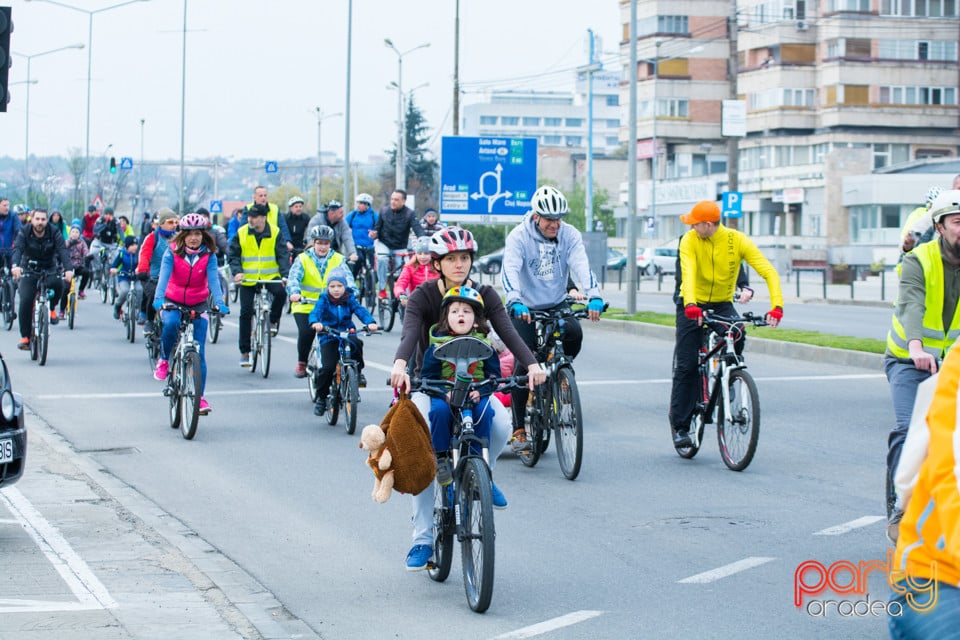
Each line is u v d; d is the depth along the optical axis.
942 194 20.56
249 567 21.22
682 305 30.59
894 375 20.92
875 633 17.03
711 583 19.77
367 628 17.66
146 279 49.22
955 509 8.91
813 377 47.09
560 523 24.27
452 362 19.28
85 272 85.00
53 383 45.91
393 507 26.19
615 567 20.89
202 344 36.41
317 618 18.17
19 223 67.44
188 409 34.94
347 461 31.50
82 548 21.91
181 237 35.84
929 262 20.66
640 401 41.25
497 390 19.55
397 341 60.97
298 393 44.06
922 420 9.80
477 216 92.19
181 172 176.75
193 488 28.14
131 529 23.47
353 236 69.81
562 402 28.94
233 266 48.81
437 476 19.27
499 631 17.45
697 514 24.91
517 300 28.94
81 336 63.69
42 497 26.23
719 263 29.75
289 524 24.56
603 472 29.50
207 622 17.41
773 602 18.62
